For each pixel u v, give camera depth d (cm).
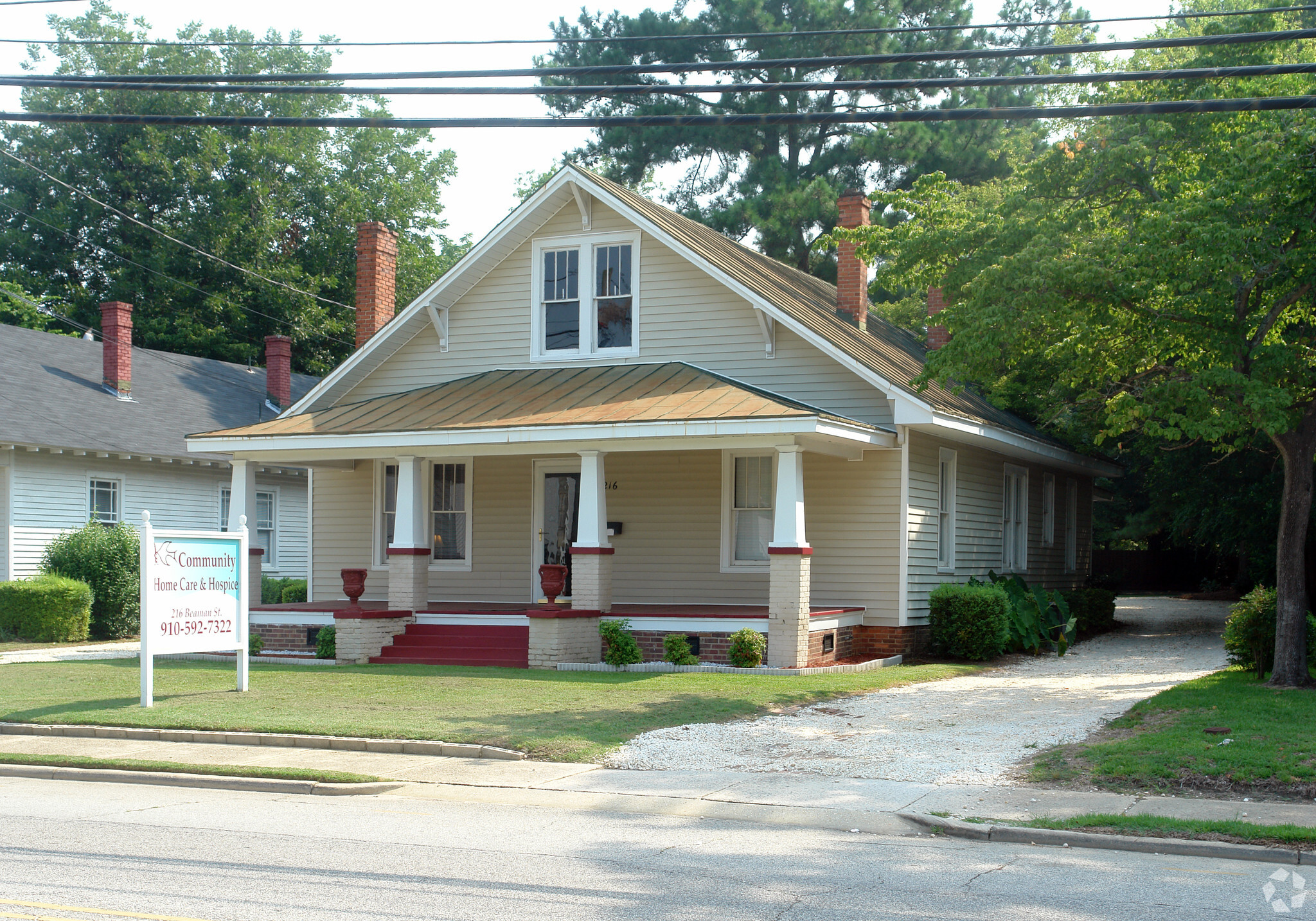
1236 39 955
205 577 1548
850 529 2023
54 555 2697
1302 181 1402
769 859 812
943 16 4334
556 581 1855
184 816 966
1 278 4912
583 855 824
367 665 1911
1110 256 1505
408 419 2014
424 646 1952
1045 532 2789
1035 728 1296
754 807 981
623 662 1806
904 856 825
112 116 1104
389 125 1067
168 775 1133
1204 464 2639
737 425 1723
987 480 2400
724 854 827
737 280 2041
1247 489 2567
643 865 795
